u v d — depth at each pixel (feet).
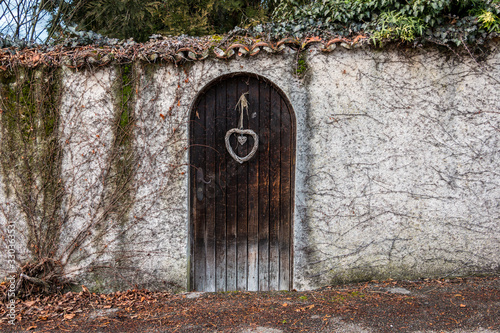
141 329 10.23
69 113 12.51
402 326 9.78
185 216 12.68
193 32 24.14
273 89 12.94
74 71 12.45
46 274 12.58
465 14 12.46
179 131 12.57
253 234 13.26
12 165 12.57
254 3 27.48
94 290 12.76
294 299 11.93
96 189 12.62
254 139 12.90
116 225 12.67
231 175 13.15
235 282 13.29
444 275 12.82
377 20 12.27
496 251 12.72
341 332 9.64
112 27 24.22
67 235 12.68
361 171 12.62
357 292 12.01
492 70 12.37
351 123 12.53
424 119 12.53
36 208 12.62
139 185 12.61
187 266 12.80
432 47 12.37
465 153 12.58
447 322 9.87
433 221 12.71
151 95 12.49
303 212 12.64
